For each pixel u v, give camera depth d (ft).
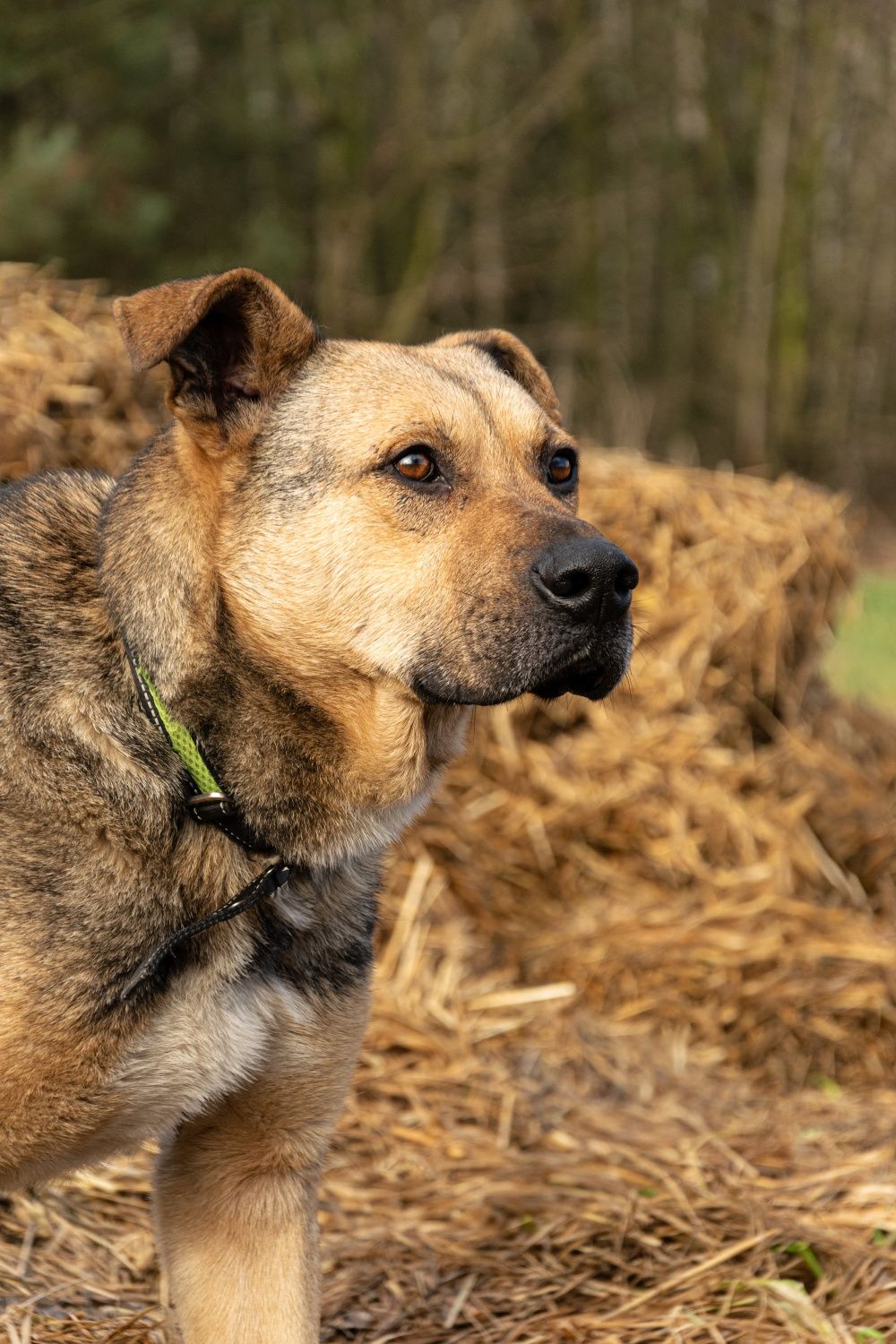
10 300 19.24
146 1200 13.84
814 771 22.06
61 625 10.49
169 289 10.58
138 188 59.57
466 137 68.85
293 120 70.95
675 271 78.59
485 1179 14.37
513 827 20.11
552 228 74.59
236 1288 11.03
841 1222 13.42
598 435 73.31
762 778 21.42
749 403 74.18
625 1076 17.08
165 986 10.12
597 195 71.10
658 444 78.07
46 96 60.03
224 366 10.94
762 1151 15.25
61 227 49.80
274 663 10.53
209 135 66.44
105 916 9.89
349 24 66.13
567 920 19.71
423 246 68.13
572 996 18.22
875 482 81.15
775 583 22.72
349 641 10.57
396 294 68.95
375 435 10.77
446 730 11.39
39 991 9.68
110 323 19.53
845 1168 14.67
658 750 20.99
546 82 68.28
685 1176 14.43
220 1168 11.10
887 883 20.89
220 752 10.39
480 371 12.09
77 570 10.80
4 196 48.96
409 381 11.15
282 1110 10.96
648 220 79.71
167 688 10.28
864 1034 18.13
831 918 19.48
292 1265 11.04
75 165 50.90
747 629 22.38
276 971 10.71
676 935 18.97
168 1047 10.20
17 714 10.15
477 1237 13.33
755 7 69.00
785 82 69.97
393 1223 13.60
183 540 10.61
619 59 70.28
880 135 76.84
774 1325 11.62
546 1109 16.10
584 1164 14.79
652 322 80.79
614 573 10.44
